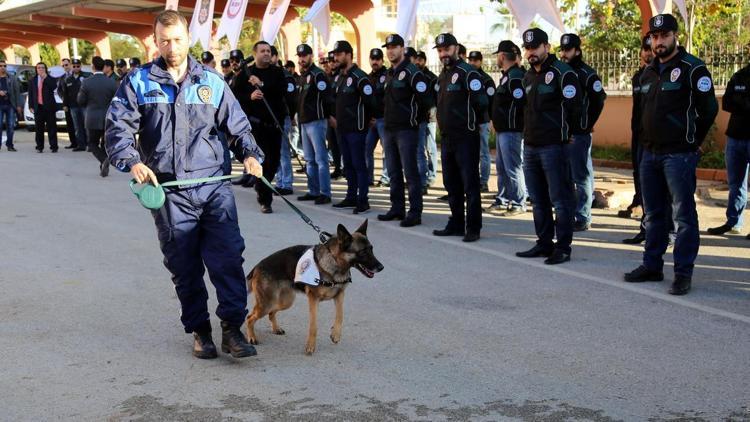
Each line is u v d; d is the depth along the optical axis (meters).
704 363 4.41
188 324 4.61
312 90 10.11
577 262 6.96
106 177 13.10
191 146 4.36
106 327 5.19
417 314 5.44
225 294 4.46
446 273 6.60
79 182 12.44
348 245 4.60
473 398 3.96
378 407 3.87
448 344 4.81
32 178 12.88
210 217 4.44
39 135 17.34
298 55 10.16
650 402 3.88
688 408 3.80
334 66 11.86
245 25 33.59
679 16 16.80
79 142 17.69
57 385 4.19
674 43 5.80
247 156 4.55
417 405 3.88
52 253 7.35
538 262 6.98
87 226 8.68
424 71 11.16
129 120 4.25
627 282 6.23
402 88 8.52
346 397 4.00
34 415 3.81
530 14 10.90
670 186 5.86
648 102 5.97
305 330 5.17
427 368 4.41
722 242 7.69
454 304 5.67
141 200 4.18
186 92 4.34
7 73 17.52
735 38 19.20
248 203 10.48
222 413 3.82
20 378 4.29
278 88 9.66
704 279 6.28
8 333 5.05
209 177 4.42
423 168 11.14
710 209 9.59
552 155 6.76
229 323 4.53
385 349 4.74
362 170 9.56
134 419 3.76
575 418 3.70
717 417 3.69
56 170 14.03
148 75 4.29
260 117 9.45
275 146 9.55
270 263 4.86
